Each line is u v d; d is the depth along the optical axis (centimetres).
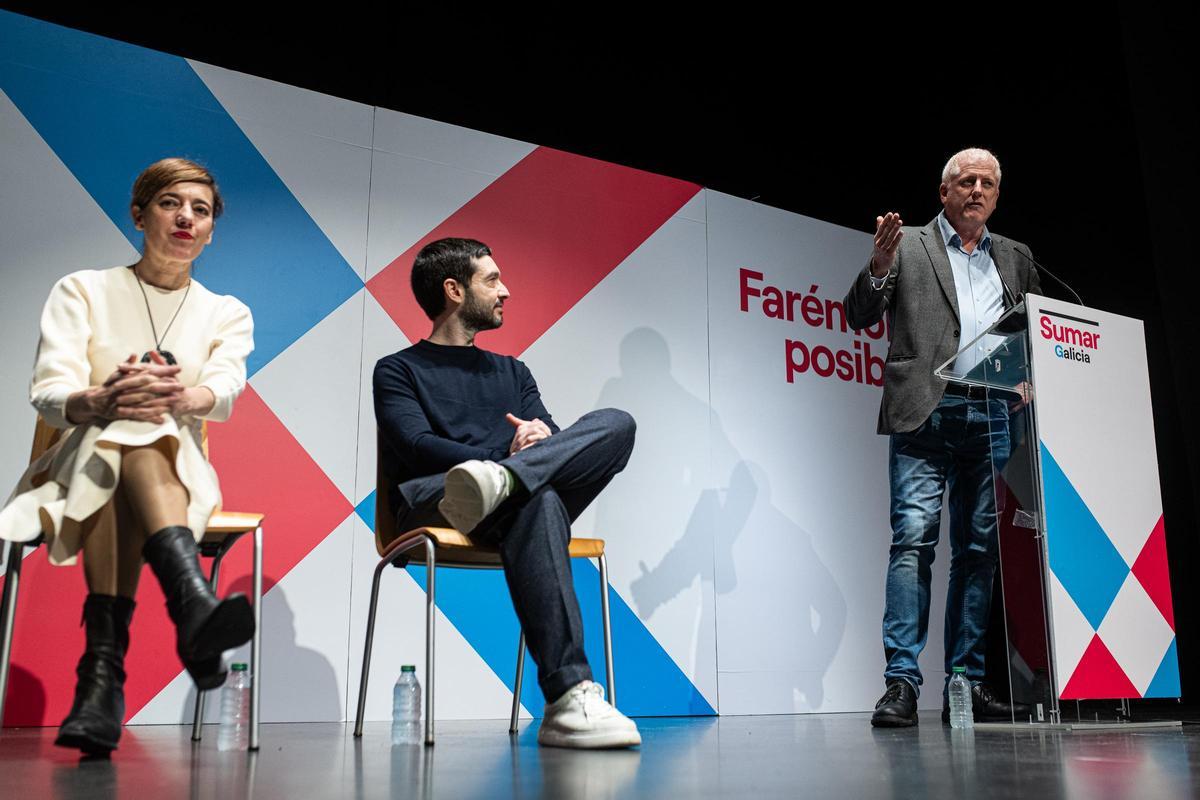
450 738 222
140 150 309
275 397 311
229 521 197
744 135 454
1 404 281
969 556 279
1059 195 418
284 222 323
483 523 198
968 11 443
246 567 299
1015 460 235
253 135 324
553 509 191
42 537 186
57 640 275
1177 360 372
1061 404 234
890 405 277
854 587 394
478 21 408
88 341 187
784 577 379
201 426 190
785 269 409
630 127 432
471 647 320
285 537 304
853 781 132
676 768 150
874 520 407
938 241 287
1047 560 224
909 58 462
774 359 398
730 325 390
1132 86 386
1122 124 395
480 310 247
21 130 296
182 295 199
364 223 334
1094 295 407
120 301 192
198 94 320
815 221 421
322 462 314
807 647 378
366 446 321
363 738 225
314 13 380
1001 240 292
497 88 409
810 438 399
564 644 186
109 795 116
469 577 325
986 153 285
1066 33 414
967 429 273
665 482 363
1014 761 159
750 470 382
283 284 319
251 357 311
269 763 159
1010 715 270
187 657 155
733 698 358
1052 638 222
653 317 375
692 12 448
